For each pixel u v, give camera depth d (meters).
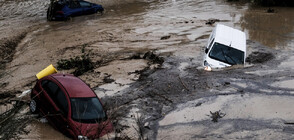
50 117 8.79
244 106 10.15
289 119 9.27
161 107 10.28
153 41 18.17
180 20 22.75
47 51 16.03
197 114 9.77
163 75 12.91
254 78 12.27
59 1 22.48
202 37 18.95
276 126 8.92
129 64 14.42
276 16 24.19
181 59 15.03
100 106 8.91
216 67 13.17
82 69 13.40
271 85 11.62
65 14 22.02
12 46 16.56
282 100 10.46
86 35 18.88
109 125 8.61
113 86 11.88
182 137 8.54
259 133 8.61
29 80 12.30
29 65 14.09
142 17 23.62
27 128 8.55
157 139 8.45
